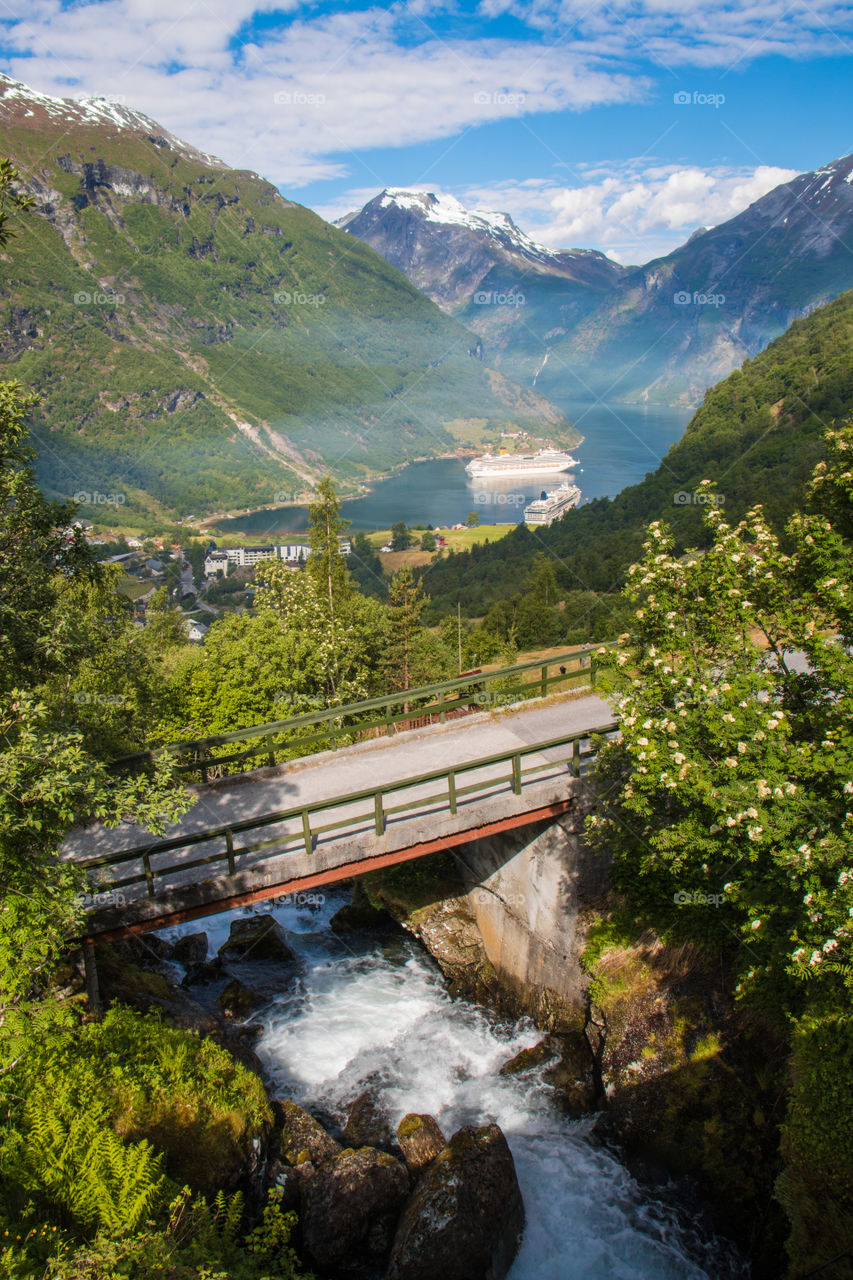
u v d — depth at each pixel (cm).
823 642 1083
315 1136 1434
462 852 2142
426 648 4653
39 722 1058
